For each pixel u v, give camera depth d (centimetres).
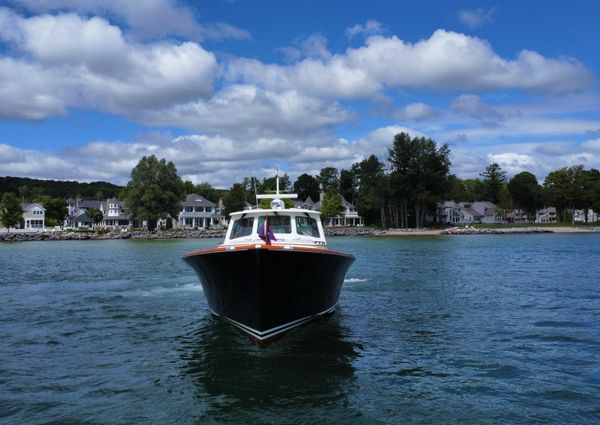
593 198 12006
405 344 1139
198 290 2052
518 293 1862
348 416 751
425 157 9381
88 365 1008
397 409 773
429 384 878
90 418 751
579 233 9012
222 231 8681
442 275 2469
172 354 1075
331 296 1370
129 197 8825
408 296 1822
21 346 1157
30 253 4541
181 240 7238
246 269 1052
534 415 743
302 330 1257
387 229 9600
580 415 740
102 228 10175
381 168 9781
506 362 997
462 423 722
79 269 2958
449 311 1527
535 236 7906
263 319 1081
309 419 744
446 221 12606
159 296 1892
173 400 818
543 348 1097
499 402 794
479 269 2756
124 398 828
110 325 1376
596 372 929
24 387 880
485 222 13862
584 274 2477
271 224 1408
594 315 1446
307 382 890
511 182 13238
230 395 836
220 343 1153
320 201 12262
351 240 6700
